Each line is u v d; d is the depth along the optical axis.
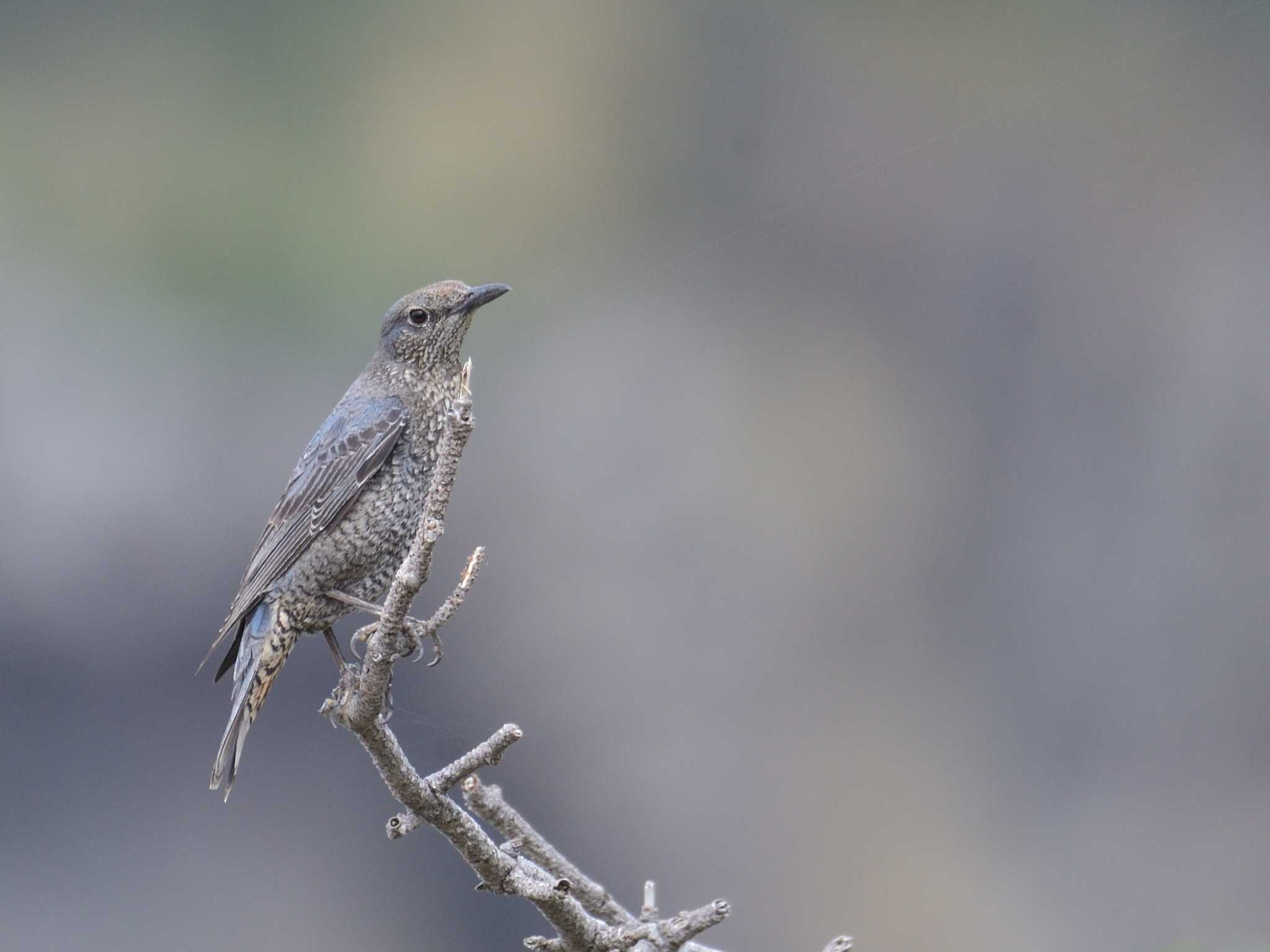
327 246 14.27
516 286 14.55
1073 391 15.25
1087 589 15.05
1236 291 15.39
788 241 14.93
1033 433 15.17
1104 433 15.34
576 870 7.02
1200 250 15.51
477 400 14.41
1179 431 15.34
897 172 15.02
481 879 6.41
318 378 14.00
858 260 15.07
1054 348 15.31
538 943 6.38
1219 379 15.38
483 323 14.48
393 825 6.32
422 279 14.27
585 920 6.35
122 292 13.91
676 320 14.77
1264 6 14.70
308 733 13.38
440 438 9.52
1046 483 15.05
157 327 13.91
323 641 13.53
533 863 6.87
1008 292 15.21
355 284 14.23
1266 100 15.07
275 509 9.20
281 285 14.15
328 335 14.10
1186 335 15.47
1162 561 15.01
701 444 14.45
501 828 7.00
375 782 13.30
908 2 14.84
